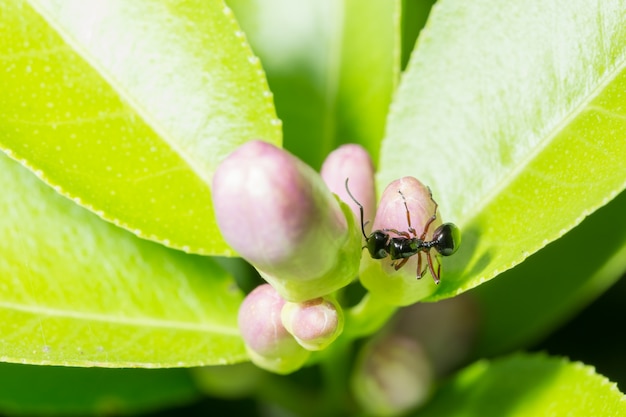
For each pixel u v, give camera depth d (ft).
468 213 0.38
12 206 0.39
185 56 0.38
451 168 0.39
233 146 0.38
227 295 0.40
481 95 0.39
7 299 0.38
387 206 0.36
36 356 0.36
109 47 0.38
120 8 0.38
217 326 0.39
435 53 0.39
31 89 0.37
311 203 0.33
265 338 0.37
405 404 0.42
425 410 0.42
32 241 0.39
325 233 0.33
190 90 0.38
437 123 0.39
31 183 0.39
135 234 0.38
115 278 0.39
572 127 0.37
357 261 0.35
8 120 0.37
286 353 0.37
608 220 0.42
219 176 0.32
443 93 0.39
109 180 0.37
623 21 0.37
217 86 0.38
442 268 0.38
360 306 0.38
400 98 0.39
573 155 0.37
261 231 0.32
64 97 0.38
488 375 0.40
